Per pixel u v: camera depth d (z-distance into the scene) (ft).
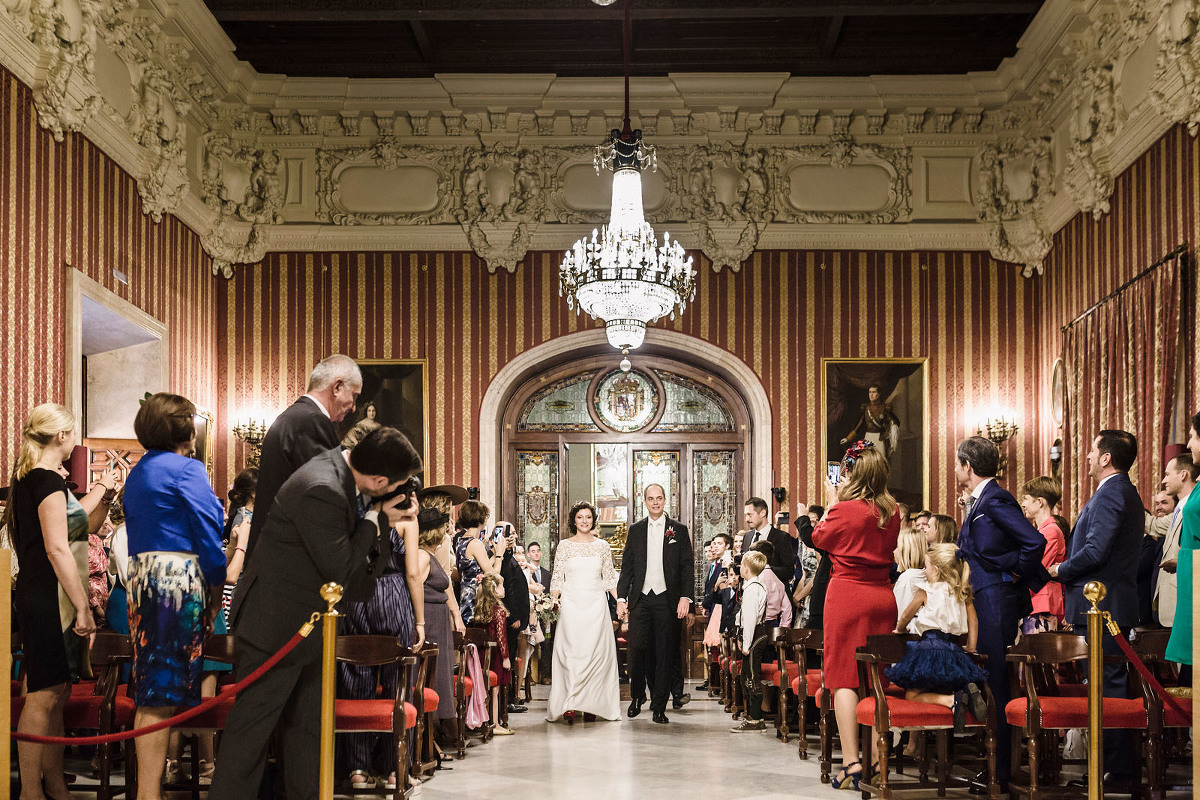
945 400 45.85
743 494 48.29
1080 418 39.19
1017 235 45.68
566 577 32.78
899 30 42.14
